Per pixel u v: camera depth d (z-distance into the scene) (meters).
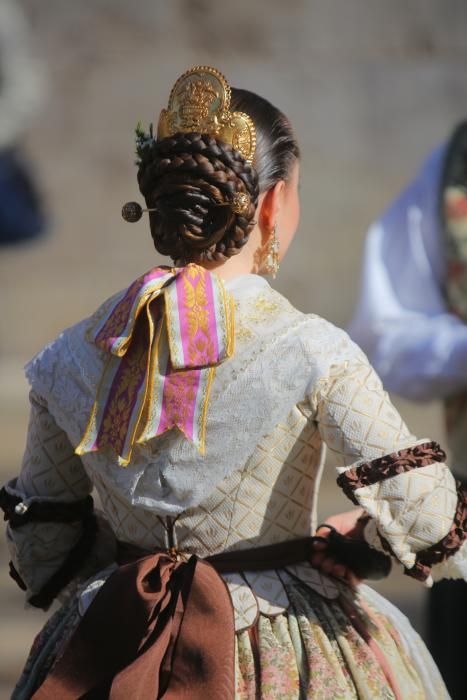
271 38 30.73
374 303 9.14
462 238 8.82
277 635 4.89
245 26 30.61
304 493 5.01
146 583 4.92
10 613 12.73
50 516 5.45
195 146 4.90
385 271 9.29
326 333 4.88
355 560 5.19
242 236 4.99
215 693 4.69
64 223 28.48
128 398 4.92
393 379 8.92
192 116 4.98
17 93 27.06
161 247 5.07
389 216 9.35
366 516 5.32
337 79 30.78
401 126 30.83
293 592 5.02
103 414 4.99
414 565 4.72
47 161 28.31
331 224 29.95
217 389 4.82
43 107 28.53
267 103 5.23
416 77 30.94
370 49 30.94
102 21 29.64
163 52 30.14
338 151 30.56
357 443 4.74
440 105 30.91
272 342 4.83
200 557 4.99
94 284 28.41
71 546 5.58
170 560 4.96
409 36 31.02
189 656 4.76
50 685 4.86
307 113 30.64
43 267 28.16
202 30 30.41
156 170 4.98
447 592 9.11
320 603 5.06
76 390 5.10
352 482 4.71
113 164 29.16
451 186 8.95
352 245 29.83
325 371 4.78
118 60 29.73
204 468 4.85
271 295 5.01
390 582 13.43
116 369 5.00
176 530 4.98
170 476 4.87
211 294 4.90
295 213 5.33
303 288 29.48
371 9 30.83
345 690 4.83
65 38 29.38
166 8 30.11
